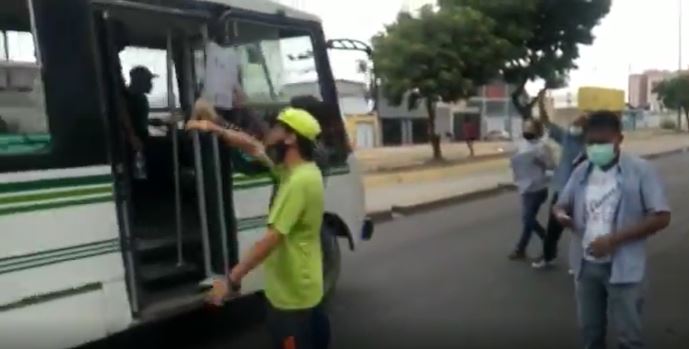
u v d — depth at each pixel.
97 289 5.09
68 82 5.02
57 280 4.83
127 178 5.37
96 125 5.17
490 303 7.80
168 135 6.56
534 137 9.77
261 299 7.80
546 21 27.31
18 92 4.74
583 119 6.67
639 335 4.73
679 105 68.69
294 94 7.29
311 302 4.37
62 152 4.92
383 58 24.45
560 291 8.30
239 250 6.35
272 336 4.45
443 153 33.94
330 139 7.62
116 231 5.25
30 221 4.68
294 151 4.29
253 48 6.73
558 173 8.77
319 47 7.70
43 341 4.74
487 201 17.77
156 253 6.02
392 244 11.56
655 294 8.10
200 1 6.03
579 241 4.86
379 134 42.22
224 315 7.36
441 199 16.91
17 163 4.63
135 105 6.57
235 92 6.30
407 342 6.46
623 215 4.65
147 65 6.70
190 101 6.14
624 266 4.66
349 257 10.48
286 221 4.19
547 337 6.60
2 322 4.51
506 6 25.72
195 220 6.34
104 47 5.31
